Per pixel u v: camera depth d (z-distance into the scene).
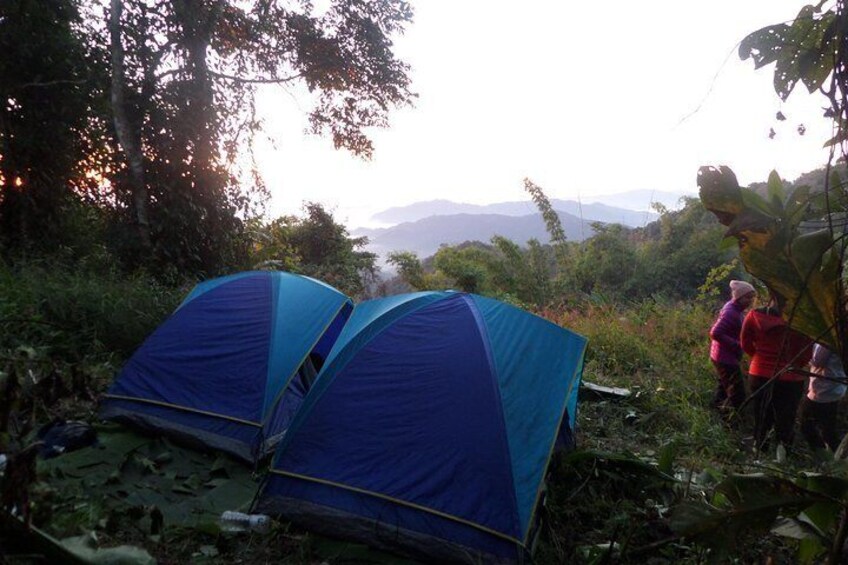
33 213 9.62
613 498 4.80
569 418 5.38
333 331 5.81
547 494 4.47
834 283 2.42
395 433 3.99
